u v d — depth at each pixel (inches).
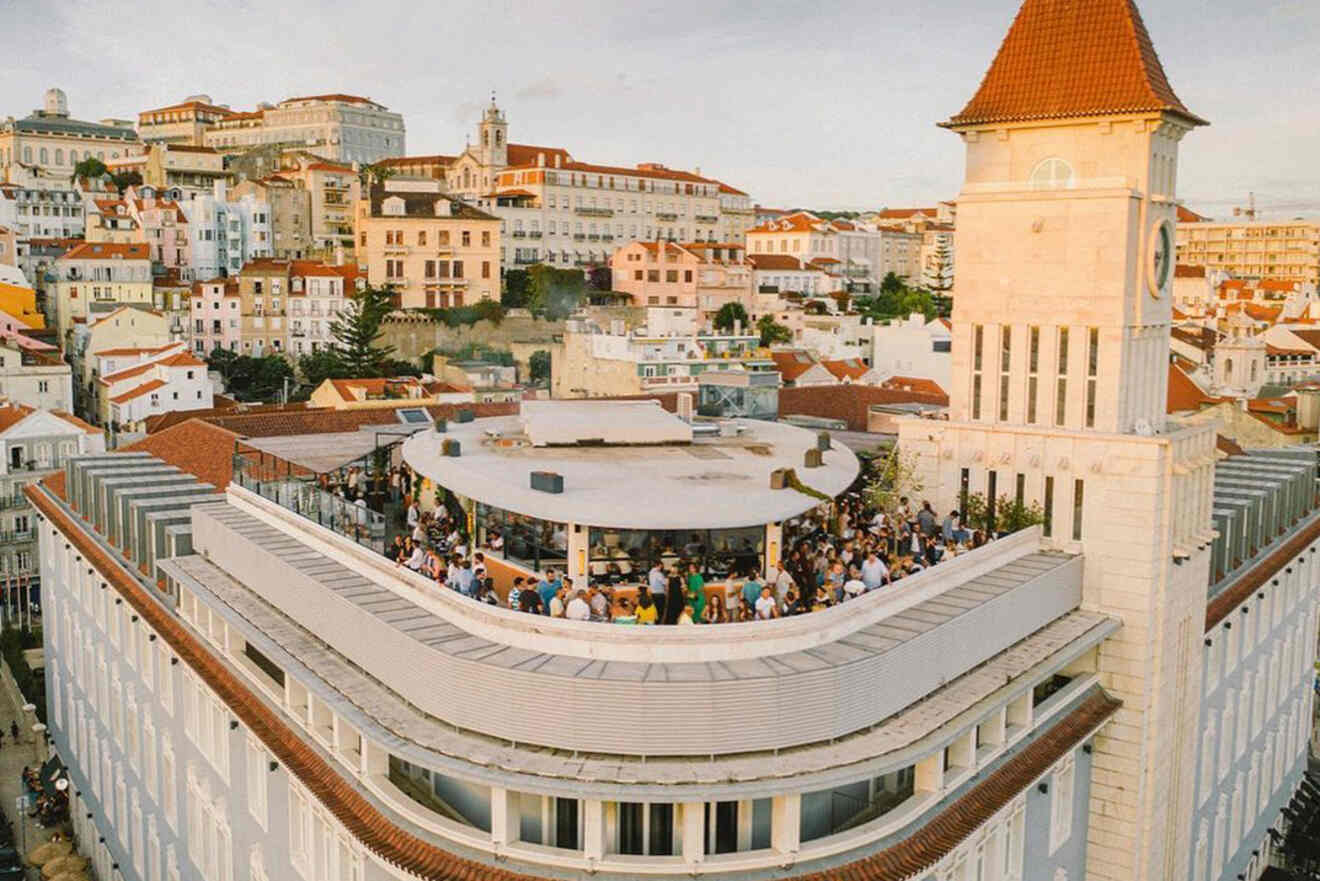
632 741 1111.0
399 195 7416.3
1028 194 1708.9
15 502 4399.6
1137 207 1660.9
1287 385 6136.8
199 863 1803.6
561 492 1403.8
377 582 1418.6
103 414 5841.5
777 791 1087.0
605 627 1165.1
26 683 3376.0
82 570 2490.2
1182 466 1628.9
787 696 1125.1
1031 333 1728.6
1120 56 1664.6
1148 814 1668.3
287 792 1441.9
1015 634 1471.5
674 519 1325.0
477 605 1235.9
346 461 1802.4
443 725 1193.4
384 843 1179.3
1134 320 1684.3
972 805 1270.9
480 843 1147.9
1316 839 2593.5
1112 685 1658.5
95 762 2466.8
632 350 5329.7
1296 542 2410.2
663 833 1168.2
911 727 1210.6
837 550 1528.1
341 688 1289.4
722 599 1357.0
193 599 1777.8
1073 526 1674.5
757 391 2815.0
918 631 1272.1
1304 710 2807.6
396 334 6963.6
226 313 7076.8
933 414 2691.9
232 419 2655.0
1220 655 2052.2
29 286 7111.2
